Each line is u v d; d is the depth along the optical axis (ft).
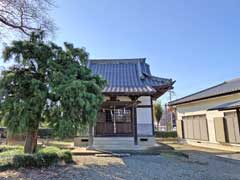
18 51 26.50
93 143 40.14
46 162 21.48
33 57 26.73
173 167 23.41
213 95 44.04
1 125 25.71
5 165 20.12
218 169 23.17
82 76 27.81
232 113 39.99
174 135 73.31
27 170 19.89
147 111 45.42
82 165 23.06
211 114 46.42
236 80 52.60
